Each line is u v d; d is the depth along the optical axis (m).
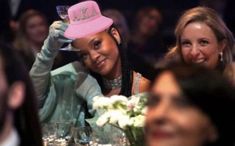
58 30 3.83
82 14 3.89
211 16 3.90
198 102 2.25
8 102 2.37
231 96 2.27
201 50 3.88
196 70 2.31
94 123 3.60
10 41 5.57
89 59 3.91
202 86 2.26
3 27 5.62
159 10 6.63
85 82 3.96
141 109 3.32
